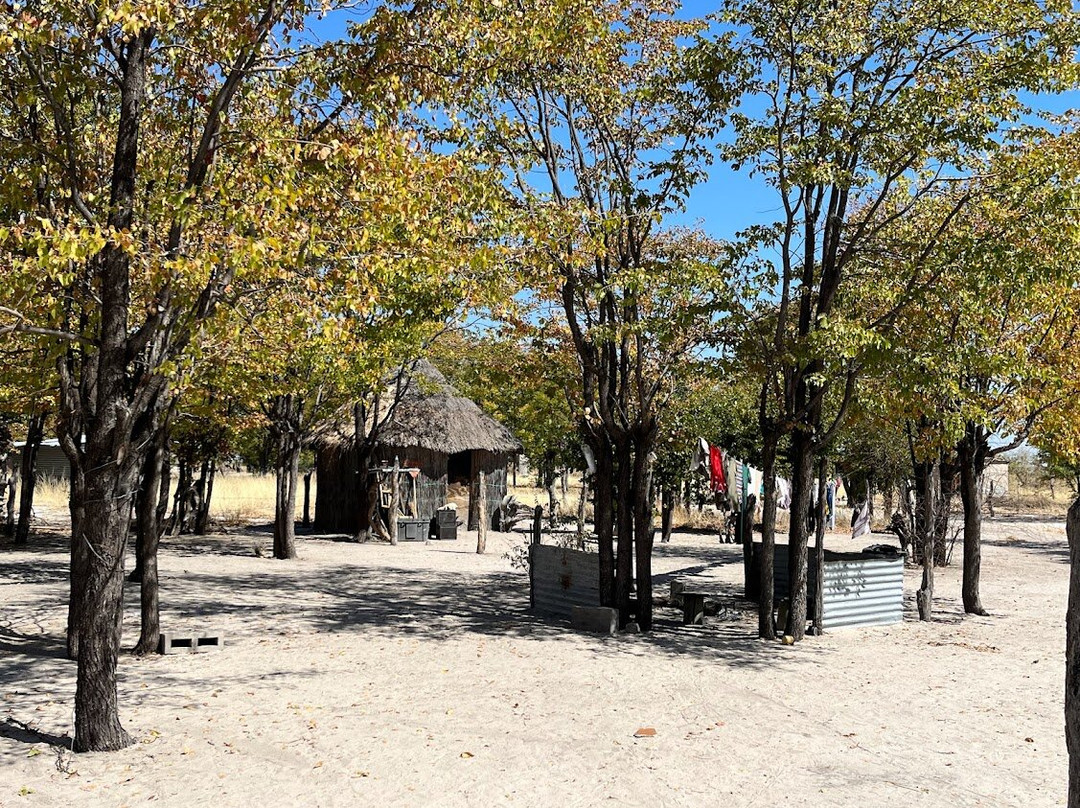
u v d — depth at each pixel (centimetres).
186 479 2845
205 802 648
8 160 798
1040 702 999
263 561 2239
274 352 1492
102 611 754
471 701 932
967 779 741
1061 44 1167
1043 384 1480
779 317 1309
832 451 2695
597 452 1455
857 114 1220
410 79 827
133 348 758
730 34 1293
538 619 1479
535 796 676
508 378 1603
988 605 1756
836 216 1320
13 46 684
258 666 1080
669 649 1249
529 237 1105
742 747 804
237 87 809
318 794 669
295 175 750
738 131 1287
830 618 1459
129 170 760
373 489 2988
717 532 3616
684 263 1262
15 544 2361
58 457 4666
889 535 3416
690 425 2656
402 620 1436
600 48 1260
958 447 1639
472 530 3575
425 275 1032
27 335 1092
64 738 781
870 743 832
